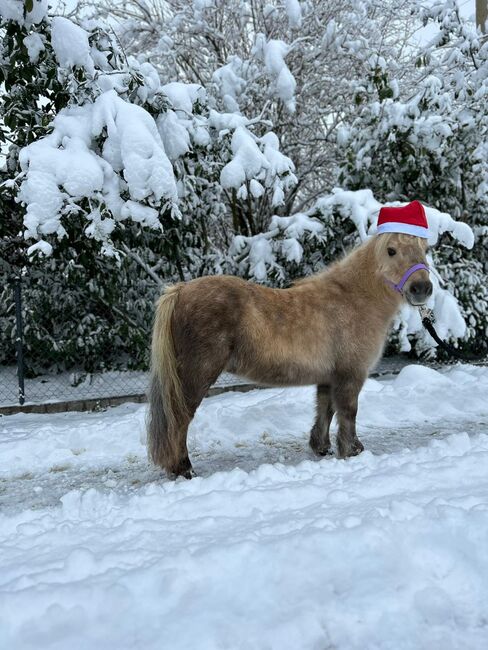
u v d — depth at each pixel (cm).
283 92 849
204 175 727
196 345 362
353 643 184
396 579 208
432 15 912
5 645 182
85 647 180
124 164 573
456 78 881
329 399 437
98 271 698
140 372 780
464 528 234
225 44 1023
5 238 716
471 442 393
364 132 841
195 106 737
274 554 220
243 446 483
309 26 988
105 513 309
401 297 397
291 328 377
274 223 784
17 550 254
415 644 184
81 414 627
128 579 206
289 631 183
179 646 177
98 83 620
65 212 561
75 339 755
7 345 771
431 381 662
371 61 866
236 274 813
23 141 644
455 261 848
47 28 618
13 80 626
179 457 378
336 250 813
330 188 1010
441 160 834
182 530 263
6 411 636
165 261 785
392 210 390
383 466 352
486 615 197
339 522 245
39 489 386
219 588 206
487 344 879
